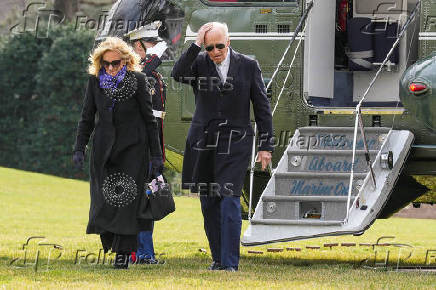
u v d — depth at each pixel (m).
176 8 39.78
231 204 29.80
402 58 40.19
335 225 31.09
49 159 125.75
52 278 27.11
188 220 67.62
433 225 70.38
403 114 35.78
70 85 123.56
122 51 28.89
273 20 38.09
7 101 128.88
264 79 38.03
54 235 49.94
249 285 25.70
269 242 31.52
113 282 26.06
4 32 122.69
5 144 129.25
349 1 40.59
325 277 28.56
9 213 70.38
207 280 26.73
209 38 29.39
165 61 39.31
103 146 28.84
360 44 40.22
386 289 25.30
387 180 32.78
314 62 38.34
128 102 28.89
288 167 34.59
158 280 26.56
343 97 40.75
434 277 28.95
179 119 38.88
